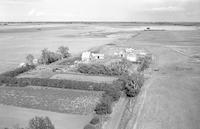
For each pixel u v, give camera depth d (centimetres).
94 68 4850
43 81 4125
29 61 5909
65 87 3912
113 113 2848
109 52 7581
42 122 1967
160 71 5075
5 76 4462
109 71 4744
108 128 2455
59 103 3206
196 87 3884
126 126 2512
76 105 3122
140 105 3122
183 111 2902
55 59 6269
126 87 3519
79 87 3847
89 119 2681
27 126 2477
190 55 6950
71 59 6347
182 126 2500
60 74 4806
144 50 8125
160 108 3008
